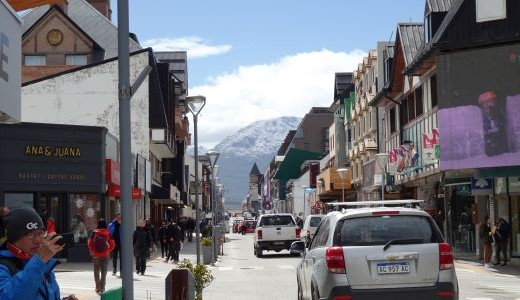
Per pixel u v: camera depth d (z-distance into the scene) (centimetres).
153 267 2862
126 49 772
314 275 1053
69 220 2998
